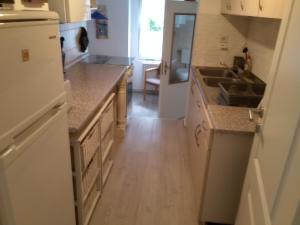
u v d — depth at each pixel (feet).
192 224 6.68
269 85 4.13
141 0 18.95
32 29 3.21
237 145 5.47
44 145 3.70
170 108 15.17
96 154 6.72
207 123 5.84
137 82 20.95
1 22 2.68
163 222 6.71
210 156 5.64
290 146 2.84
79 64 10.97
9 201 2.95
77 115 5.59
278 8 4.94
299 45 3.03
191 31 14.25
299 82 2.87
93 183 6.58
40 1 4.91
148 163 9.21
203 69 10.33
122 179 8.28
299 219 2.41
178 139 11.09
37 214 3.64
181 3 13.03
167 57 13.66
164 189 7.91
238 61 10.22
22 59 3.04
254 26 9.41
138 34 19.72
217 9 10.11
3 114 2.76
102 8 18.20
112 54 19.42
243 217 4.67
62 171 4.42
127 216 6.84
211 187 5.94
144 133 11.48
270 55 7.82
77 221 5.90
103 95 6.99
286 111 3.17
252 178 4.45
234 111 6.03
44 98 3.64
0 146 2.75
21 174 3.16
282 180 2.95
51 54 3.77
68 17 6.82
